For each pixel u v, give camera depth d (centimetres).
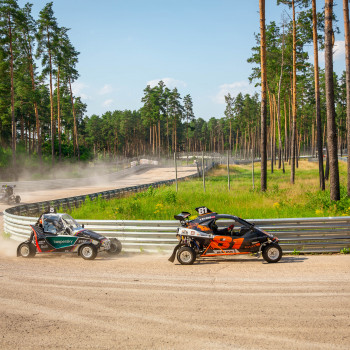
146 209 2036
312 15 3422
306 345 564
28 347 580
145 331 630
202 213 1177
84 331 637
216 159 8125
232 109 14700
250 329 626
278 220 1216
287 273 970
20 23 4997
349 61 2098
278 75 6006
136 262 1173
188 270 1045
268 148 10950
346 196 1995
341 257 1131
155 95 11731
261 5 2684
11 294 849
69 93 7900
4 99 6262
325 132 11888
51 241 1254
